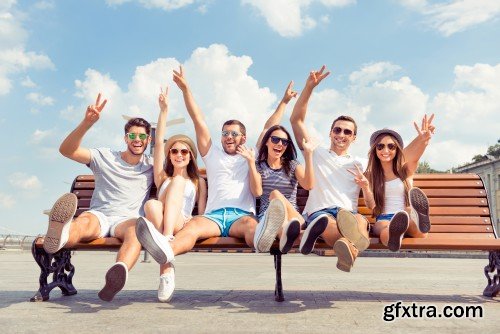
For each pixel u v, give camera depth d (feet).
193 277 31.71
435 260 67.15
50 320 12.63
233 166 17.67
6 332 10.92
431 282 27.48
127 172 17.81
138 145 17.63
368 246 15.11
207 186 19.16
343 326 11.79
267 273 36.09
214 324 11.96
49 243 14.23
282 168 17.53
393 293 20.31
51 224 14.23
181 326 11.66
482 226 18.79
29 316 13.35
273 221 14.08
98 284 25.40
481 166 187.42
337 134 17.48
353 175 16.88
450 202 19.15
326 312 14.21
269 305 15.84
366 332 10.98
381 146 16.85
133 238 14.23
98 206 17.52
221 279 29.78
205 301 16.99
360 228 14.32
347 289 22.49
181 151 17.21
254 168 16.70
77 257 75.92
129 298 17.99
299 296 18.85
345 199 17.07
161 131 17.81
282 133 17.12
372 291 21.39
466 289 22.75
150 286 24.30
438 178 19.60
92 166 17.76
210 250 18.60
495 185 178.91
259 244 14.23
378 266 47.62
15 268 41.16
